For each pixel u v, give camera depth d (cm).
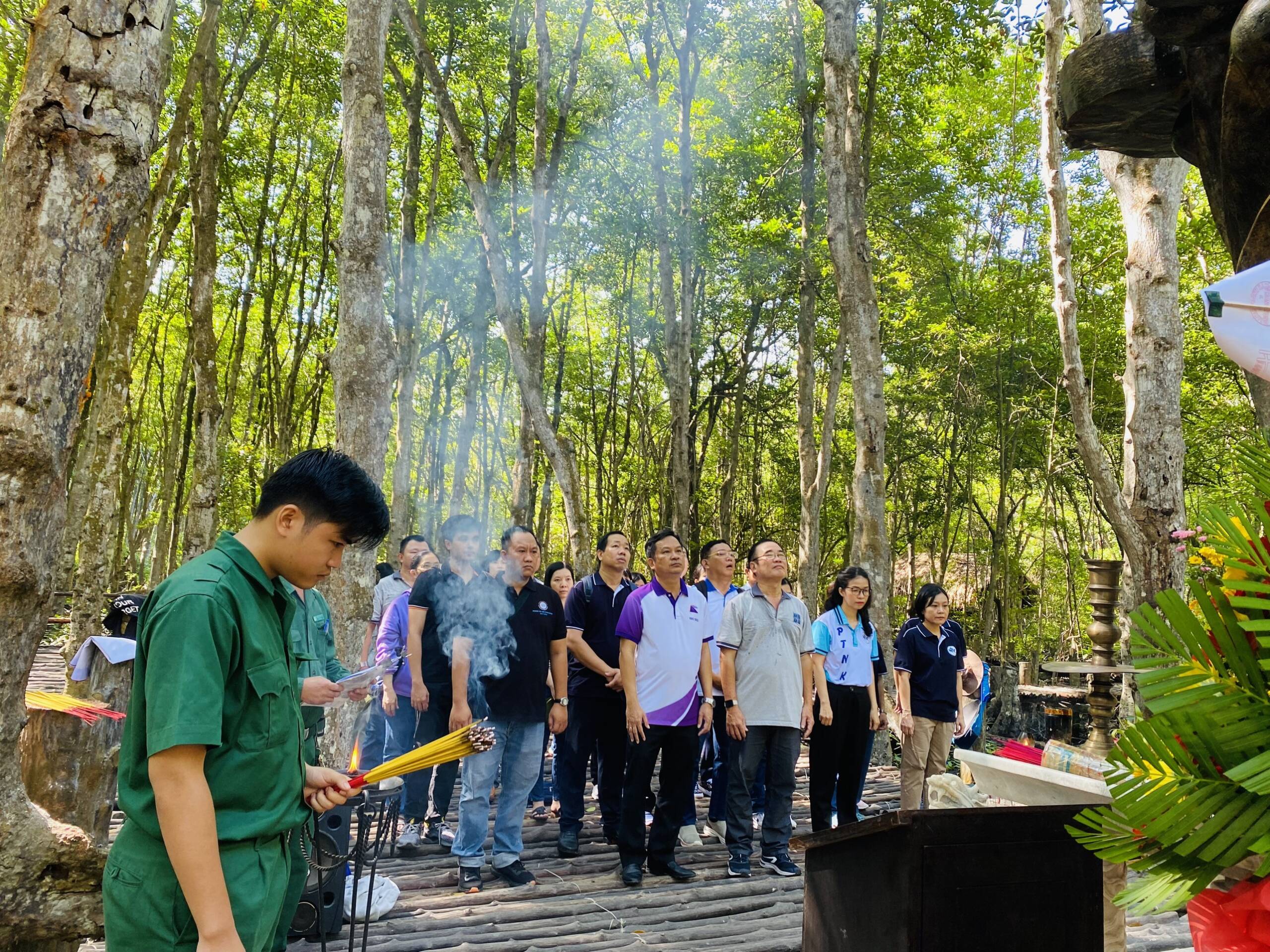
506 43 1398
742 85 1394
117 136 236
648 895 443
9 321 225
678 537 473
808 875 258
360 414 554
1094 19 627
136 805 161
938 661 539
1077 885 221
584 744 518
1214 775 137
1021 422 1619
